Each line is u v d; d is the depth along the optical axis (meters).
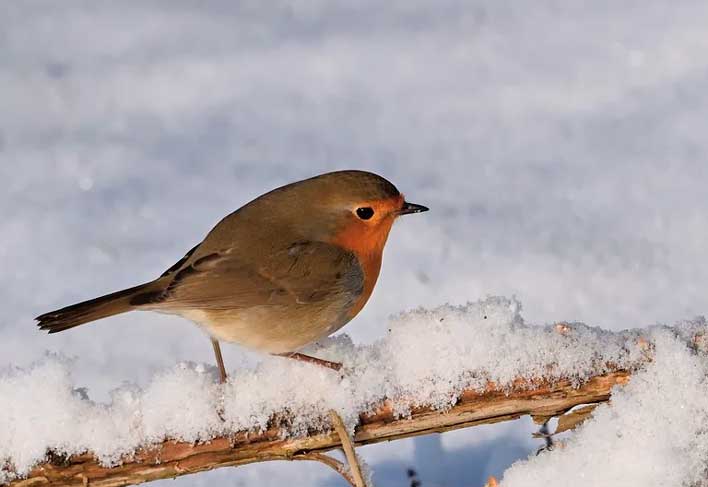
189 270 9.18
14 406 7.91
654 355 8.02
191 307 9.03
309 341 9.38
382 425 8.14
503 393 8.09
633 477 7.77
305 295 9.17
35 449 7.85
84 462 7.95
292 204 9.49
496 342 8.08
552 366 8.02
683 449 7.83
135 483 8.09
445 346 8.09
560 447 8.13
